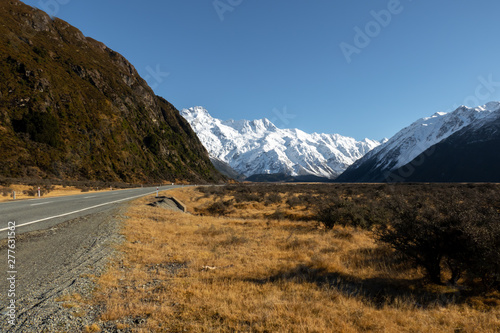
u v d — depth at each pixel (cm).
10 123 4503
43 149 4572
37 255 698
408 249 661
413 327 421
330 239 1165
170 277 650
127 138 7375
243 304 499
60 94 5978
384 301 536
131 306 470
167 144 9750
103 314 435
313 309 482
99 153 5919
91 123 6256
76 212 1437
